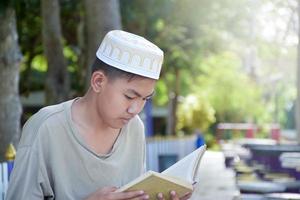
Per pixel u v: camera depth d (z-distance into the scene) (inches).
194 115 1032.8
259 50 893.8
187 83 952.3
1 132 299.7
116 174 99.8
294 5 574.2
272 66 1365.7
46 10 381.4
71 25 567.5
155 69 91.9
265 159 337.4
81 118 97.7
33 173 95.3
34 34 548.7
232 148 489.4
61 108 99.0
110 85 92.4
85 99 98.7
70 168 97.0
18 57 309.6
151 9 547.5
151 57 91.0
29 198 94.5
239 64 1175.0
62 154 96.3
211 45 733.9
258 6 688.4
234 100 1165.1
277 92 1417.3
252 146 379.2
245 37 749.9
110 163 98.5
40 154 95.1
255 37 753.6
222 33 739.4
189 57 721.0
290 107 1483.8
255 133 979.3
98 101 95.3
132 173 104.3
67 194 96.3
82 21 508.7
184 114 1039.0
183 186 93.2
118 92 91.8
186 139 485.1
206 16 649.0
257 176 286.5
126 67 90.6
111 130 98.7
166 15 587.8
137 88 91.4
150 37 626.2
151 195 93.0
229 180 383.9
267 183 233.9
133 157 104.5
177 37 685.3
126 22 520.1
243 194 216.8
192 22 662.5
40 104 866.1
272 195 205.2
